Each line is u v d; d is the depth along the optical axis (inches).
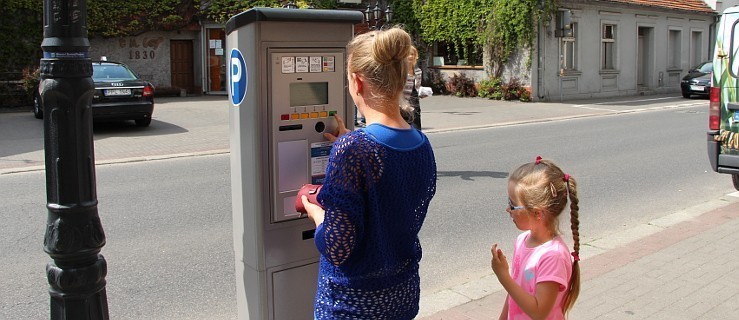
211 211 294.2
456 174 387.5
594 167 413.1
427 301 187.9
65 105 115.0
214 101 857.5
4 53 824.9
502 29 929.5
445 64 1061.1
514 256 110.3
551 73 932.6
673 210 303.6
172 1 916.0
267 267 125.4
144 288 199.3
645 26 1081.4
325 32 124.6
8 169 408.8
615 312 174.1
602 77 1015.0
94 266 121.0
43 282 204.4
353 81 93.4
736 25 305.6
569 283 105.3
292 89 122.8
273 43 119.8
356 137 87.5
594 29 987.3
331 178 86.9
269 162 122.6
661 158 448.1
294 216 126.5
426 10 1034.1
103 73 589.3
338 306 91.9
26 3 829.2
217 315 180.7
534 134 584.1
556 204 102.5
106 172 396.8
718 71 313.1
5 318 176.7
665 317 170.9
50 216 118.0
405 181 90.2
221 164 428.8
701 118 719.7
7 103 778.2
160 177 379.2
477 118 717.3
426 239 253.8
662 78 1131.9
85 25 117.1
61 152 115.6
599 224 277.9
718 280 197.9
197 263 222.5
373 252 89.3
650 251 229.1
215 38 949.8
